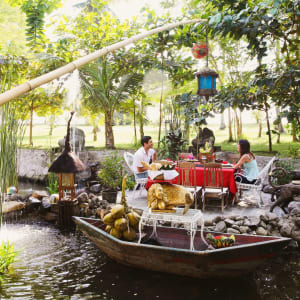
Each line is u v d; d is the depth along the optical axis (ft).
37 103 34.17
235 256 10.80
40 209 19.76
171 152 28.32
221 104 26.12
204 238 13.21
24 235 16.26
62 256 13.58
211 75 19.76
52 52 31.27
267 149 33.99
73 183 18.48
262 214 16.52
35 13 31.04
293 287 10.94
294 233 14.61
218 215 16.71
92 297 10.23
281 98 23.71
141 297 10.30
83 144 32.04
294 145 34.55
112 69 34.76
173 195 12.03
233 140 44.65
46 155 31.01
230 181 17.81
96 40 32.50
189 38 24.61
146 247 11.43
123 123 57.72
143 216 12.09
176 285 11.11
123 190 13.38
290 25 21.53
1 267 12.16
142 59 30.94
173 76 32.17
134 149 32.99
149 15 25.68
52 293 10.44
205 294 10.53
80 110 36.50
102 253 13.96
